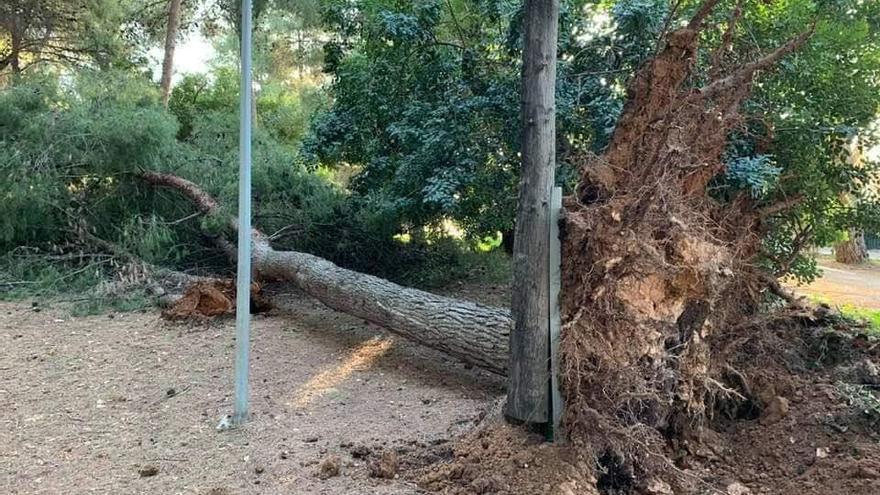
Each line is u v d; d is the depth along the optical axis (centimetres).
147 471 312
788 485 282
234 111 1179
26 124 787
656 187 279
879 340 396
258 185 852
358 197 808
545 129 298
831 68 531
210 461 327
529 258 300
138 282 725
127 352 534
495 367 432
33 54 1291
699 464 305
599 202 309
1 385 453
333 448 339
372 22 654
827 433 309
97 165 806
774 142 521
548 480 271
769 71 432
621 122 316
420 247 879
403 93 689
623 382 285
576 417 287
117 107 844
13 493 293
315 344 562
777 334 399
